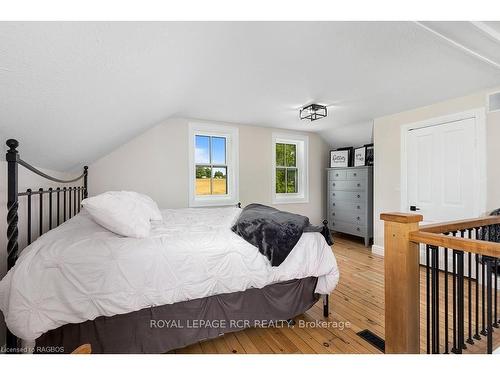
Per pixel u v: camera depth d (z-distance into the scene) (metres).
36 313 1.09
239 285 1.52
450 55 1.80
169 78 1.82
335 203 4.56
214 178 3.87
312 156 4.71
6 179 1.36
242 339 1.67
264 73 2.08
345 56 1.81
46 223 2.00
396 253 1.18
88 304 1.18
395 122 3.39
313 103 2.92
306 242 1.78
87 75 1.16
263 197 4.20
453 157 2.81
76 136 1.77
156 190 3.36
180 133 3.50
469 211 2.68
